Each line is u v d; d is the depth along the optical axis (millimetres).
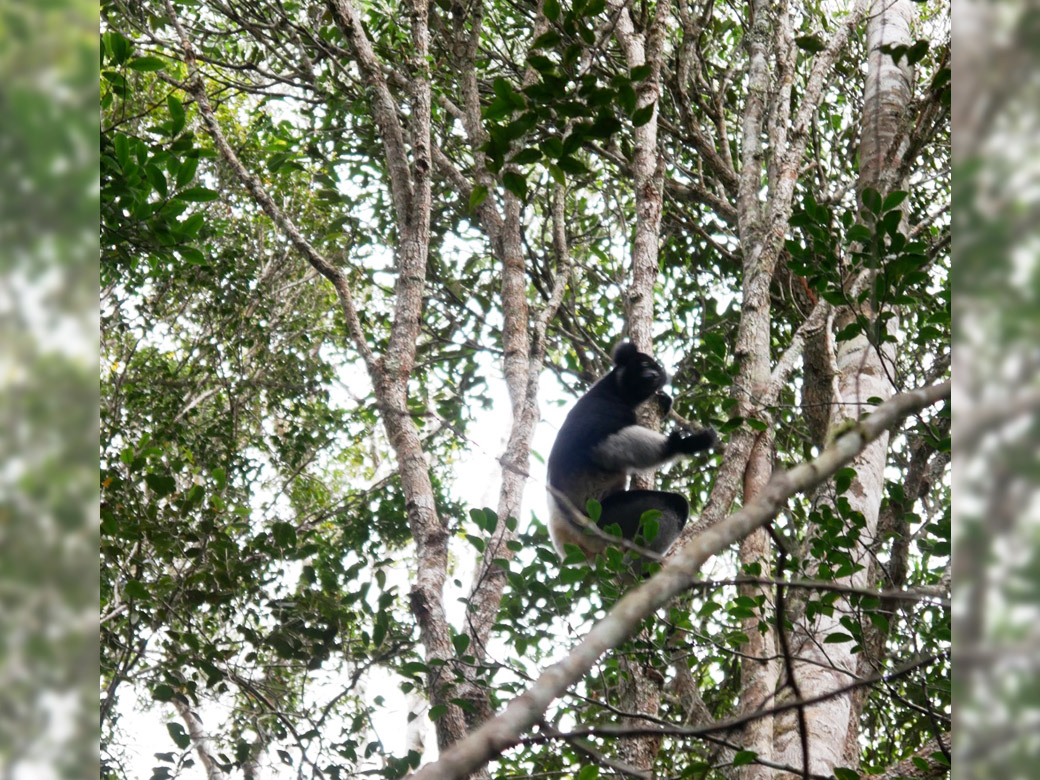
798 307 8594
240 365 10500
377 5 8969
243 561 6156
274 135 9695
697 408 9320
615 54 8688
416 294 6059
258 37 8000
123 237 5680
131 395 9227
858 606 4469
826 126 10172
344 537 9055
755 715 2555
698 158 9820
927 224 6855
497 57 9273
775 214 6469
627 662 5316
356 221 9492
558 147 4746
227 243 11297
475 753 1633
